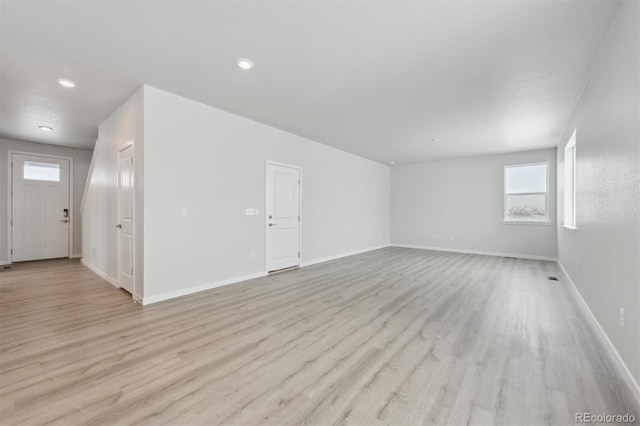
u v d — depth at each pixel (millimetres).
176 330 2557
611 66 2137
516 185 6680
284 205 5059
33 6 1938
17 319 2795
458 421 1472
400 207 8430
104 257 4422
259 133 4547
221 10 1997
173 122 3457
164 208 3387
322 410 1552
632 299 1746
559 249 5527
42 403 1597
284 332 2527
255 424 1451
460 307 3188
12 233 5594
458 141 5621
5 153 5484
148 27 2186
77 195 6348
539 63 2674
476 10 1974
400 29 2197
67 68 2809
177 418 1489
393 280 4395
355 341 2363
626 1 1803
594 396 1665
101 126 4504
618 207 2002
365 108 3865
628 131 1812
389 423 1459
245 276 4348
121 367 1962
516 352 2180
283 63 2719
